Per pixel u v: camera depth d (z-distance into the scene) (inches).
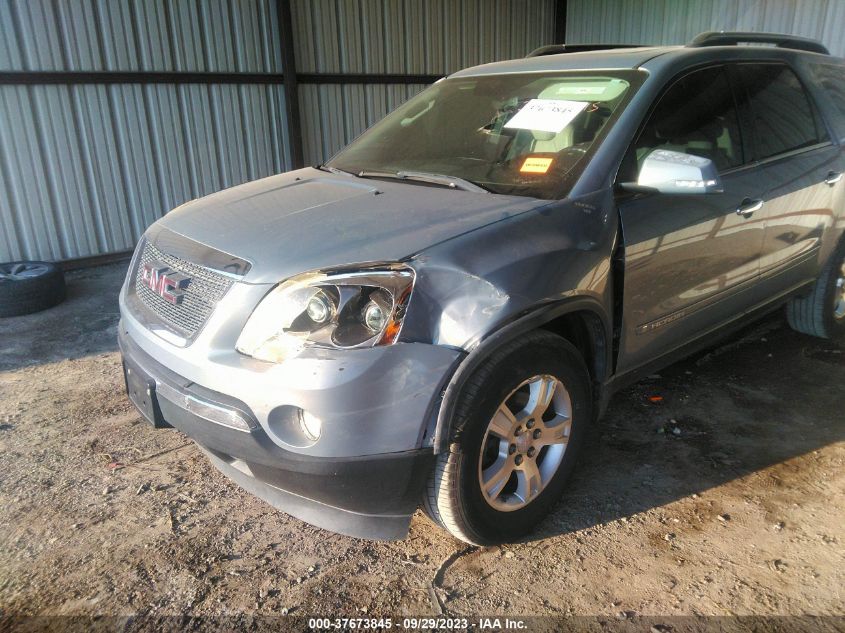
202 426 92.2
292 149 331.3
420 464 88.2
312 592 95.8
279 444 87.6
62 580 98.2
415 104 151.6
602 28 422.9
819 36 335.9
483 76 145.0
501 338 89.3
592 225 104.0
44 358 182.5
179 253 104.4
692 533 106.9
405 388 85.1
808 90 158.6
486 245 92.8
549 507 108.5
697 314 129.6
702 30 375.6
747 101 139.4
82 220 272.7
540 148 117.5
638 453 129.3
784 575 97.4
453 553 103.6
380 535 94.5
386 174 126.0
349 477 86.4
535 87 132.0
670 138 121.3
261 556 103.3
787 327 189.0
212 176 308.3
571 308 99.0
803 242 153.2
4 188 251.8
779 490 117.2
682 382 157.6
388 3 358.9
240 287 90.6
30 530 109.5
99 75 263.6
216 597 94.9
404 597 94.7
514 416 98.2
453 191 111.2
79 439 138.6
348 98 355.6
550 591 95.3
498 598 94.3
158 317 103.4
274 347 87.2
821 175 153.0
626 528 108.4
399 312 85.7
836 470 122.4
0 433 141.0
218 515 113.4
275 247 94.0
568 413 106.0
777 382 156.9
